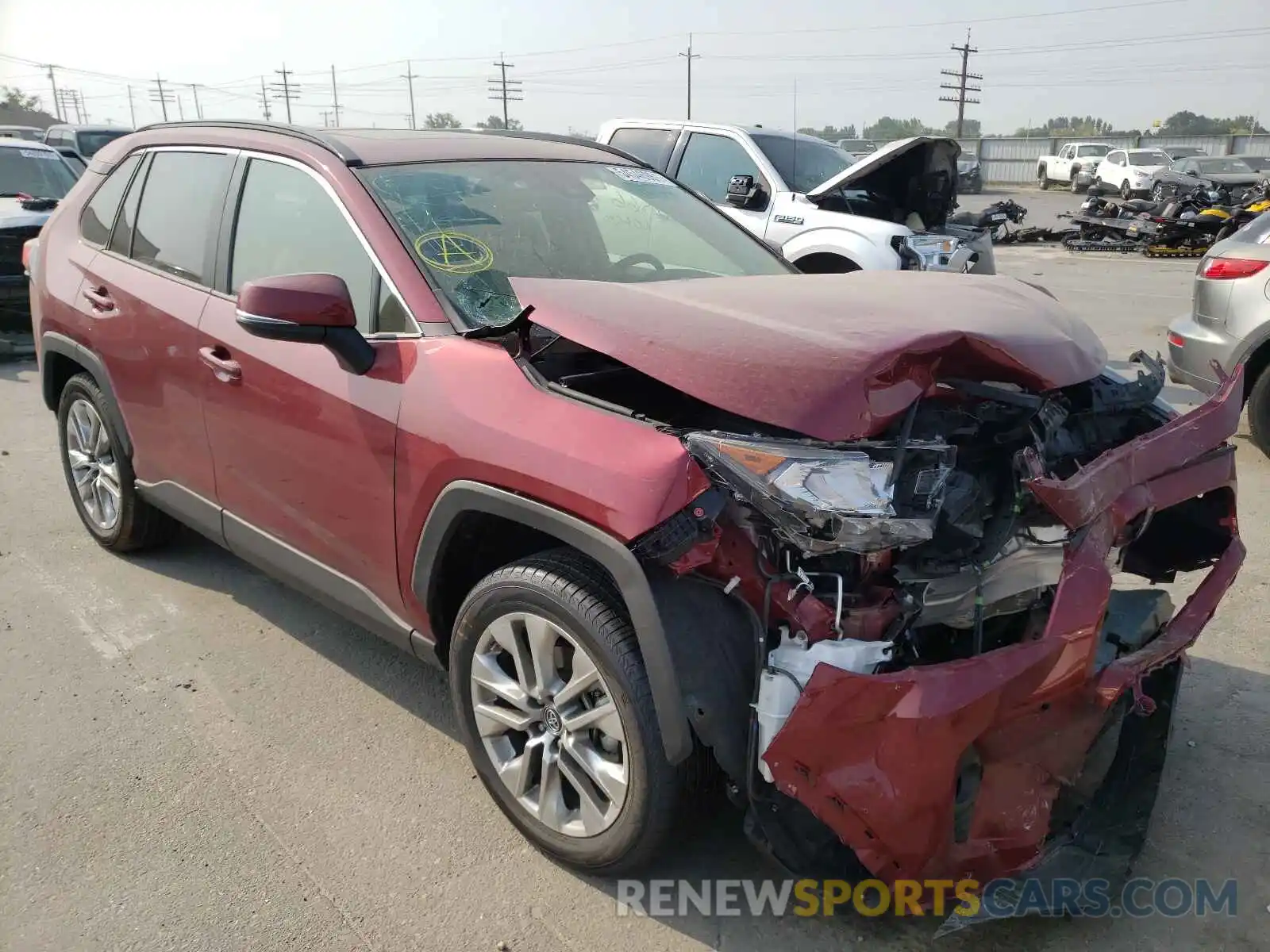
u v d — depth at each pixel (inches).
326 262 120.6
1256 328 223.1
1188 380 243.1
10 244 323.0
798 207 314.5
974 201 1238.3
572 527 88.5
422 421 102.9
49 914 96.3
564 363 105.7
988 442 98.3
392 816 111.2
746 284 112.2
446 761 121.3
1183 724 127.0
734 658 86.0
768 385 84.0
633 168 154.7
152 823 109.3
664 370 86.6
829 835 91.3
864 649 82.2
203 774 118.0
